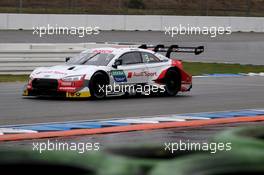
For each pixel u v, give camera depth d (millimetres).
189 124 29828
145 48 45500
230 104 40000
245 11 134000
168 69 44344
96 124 28984
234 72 70688
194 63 79875
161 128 28328
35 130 26531
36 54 60406
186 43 99688
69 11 120000
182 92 47844
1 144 22250
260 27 122625
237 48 99000
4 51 58406
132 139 23625
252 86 54281
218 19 117875
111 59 41906
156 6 133375
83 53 43781
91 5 129625
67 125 28438
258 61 84562
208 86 53875
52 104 37688
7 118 30766
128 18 111875
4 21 101625
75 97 40375
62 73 40438
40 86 40438
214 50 95875
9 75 58750
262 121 32125
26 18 102812
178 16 115250
